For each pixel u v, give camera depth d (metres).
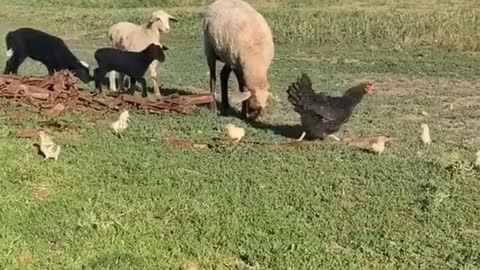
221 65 21.20
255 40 12.38
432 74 19.11
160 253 6.83
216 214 7.73
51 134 10.57
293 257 6.83
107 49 14.00
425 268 6.81
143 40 15.73
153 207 7.86
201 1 33.41
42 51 14.55
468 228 7.82
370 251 7.09
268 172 9.20
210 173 9.05
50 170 8.80
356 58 22.25
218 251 6.95
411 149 10.89
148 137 10.66
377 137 11.21
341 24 25.69
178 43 26.22
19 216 7.41
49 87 12.23
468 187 9.05
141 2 34.03
